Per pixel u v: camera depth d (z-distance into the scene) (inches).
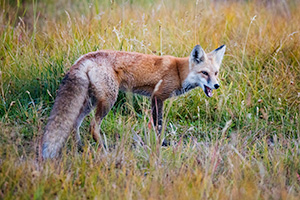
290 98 454.0
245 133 402.9
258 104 448.8
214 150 319.6
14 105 399.2
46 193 265.4
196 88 460.1
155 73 394.3
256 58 507.5
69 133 332.8
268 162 329.7
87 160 326.0
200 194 268.8
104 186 281.3
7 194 259.0
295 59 511.5
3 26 550.3
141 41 514.6
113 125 394.9
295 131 409.7
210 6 719.7
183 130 409.7
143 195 266.7
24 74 435.2
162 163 334.0
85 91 346.3
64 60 456.4
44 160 303.6
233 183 291.0
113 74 368.2
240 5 743.1
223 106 433.4
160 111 410.3
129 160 322.0
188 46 524.7
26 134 357.4
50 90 427.2
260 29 575.2
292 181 306.2
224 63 514.3
